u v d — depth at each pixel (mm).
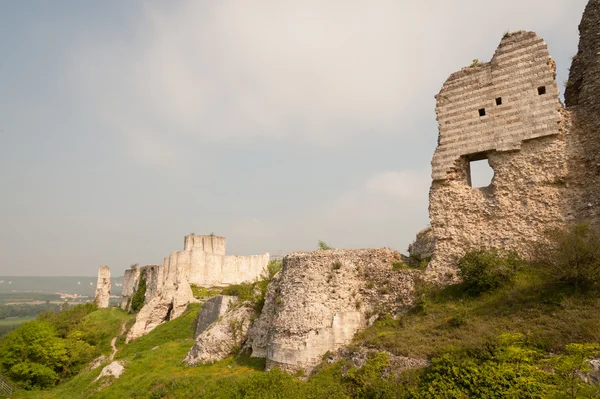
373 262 23453
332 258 23844
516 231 21125
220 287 63500
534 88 22125
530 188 21359
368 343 18250
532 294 17484
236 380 20844
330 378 17547
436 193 23812
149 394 23188
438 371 14211
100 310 73125
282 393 17125
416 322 19641
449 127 24328
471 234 22281
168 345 36594
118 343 51281
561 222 20156
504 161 22375
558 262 17250
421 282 21906
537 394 11711
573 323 14219
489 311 17703
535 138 21703
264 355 25297
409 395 14055
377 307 22031
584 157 20531
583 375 11781
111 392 25766
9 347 45938
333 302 22281
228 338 28969
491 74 23531
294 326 21734
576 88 22984
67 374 44344
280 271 28156
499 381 12711
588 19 22438
